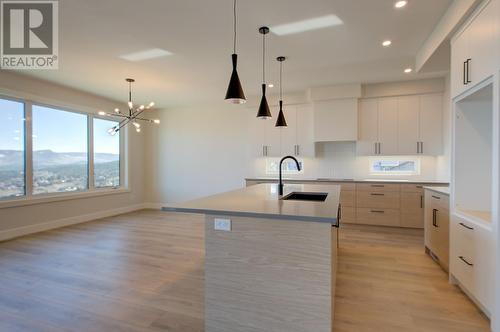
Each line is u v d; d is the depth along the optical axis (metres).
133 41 3.20
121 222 5.43
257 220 1.82
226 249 1.90
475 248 2.25
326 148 5.61
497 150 1.93
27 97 4.53
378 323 2.06
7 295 2.50
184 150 6.89
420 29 2.93
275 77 4.54
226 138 6.52
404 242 4.11
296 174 5.86
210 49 3.43
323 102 5.19
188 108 6.85
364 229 4.87
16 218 4.41
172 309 2.27
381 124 4.96
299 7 2.52
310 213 1.71
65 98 5.12
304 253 1.72
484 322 2.07
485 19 2.06
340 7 2.52
